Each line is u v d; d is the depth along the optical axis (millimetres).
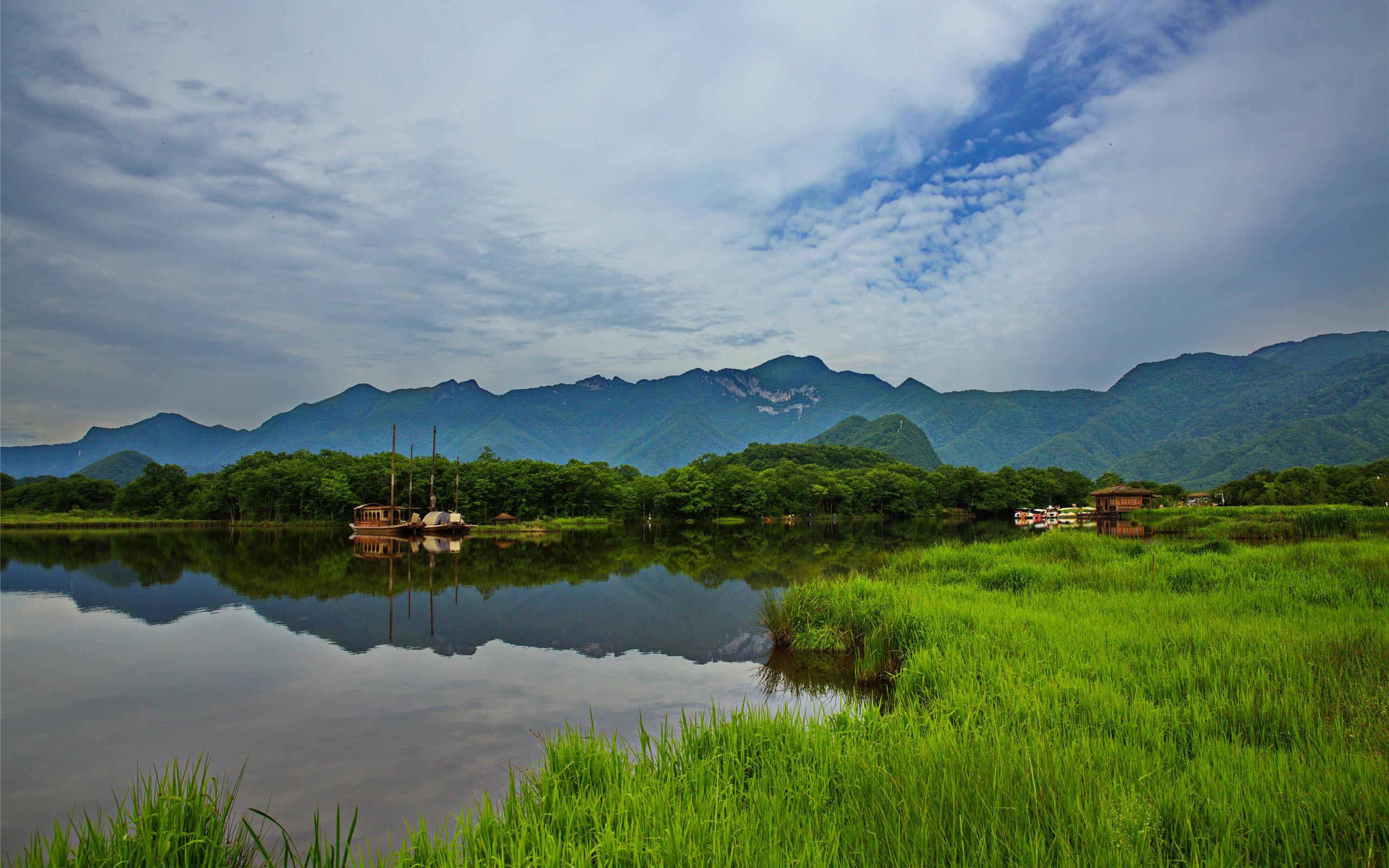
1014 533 83562
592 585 33594
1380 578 19703
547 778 8172
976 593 20547
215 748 11906
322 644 20188
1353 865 5465
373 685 15797
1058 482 158125
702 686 15508
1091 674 11844
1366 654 11406
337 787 10242
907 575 25766
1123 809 6227
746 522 122438
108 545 58125
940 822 6391
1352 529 39562
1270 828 6250
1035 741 8203
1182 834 6207
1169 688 10852
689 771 8297
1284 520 44875
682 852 5977
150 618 24406
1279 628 14180
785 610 19828
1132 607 17703
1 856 8195
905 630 16219
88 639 20906
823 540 70562
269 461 114125
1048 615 16703
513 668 17344
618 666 17453
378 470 106625
